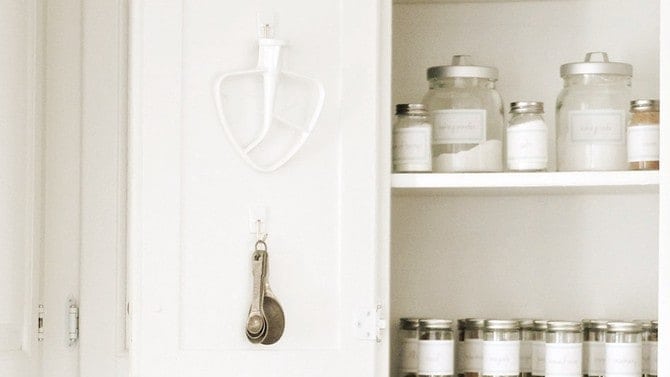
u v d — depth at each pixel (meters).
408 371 1.91
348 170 1.76
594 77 1.84
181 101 1.75
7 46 1.81
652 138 1.79
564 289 2.03
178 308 1.74
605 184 1.79
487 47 2.04
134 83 1.75
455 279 2.04
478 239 2.04
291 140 1.77
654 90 2.03
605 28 2.04
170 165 1.75
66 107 1.96
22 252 1.87
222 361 1.74
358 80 1.77
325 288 1.76
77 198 1.95
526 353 1.92
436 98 1.86
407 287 2.04
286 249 1.76
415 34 2.05
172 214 1.75
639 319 2.01
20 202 1.86
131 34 1.81
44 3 1.95
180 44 1.76
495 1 2.04
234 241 1.75
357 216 1.76
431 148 1.84
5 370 1.81
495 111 1.86
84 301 1.95
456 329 2.03
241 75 1.76
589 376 1.88
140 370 1.74
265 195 1.76
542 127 1.82
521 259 2.04
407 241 2.05
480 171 1.83
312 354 1.75
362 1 1.77
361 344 1.75
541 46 2.04
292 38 1.77
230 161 1.76
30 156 1.89
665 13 1.72
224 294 1.75
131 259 1.76
